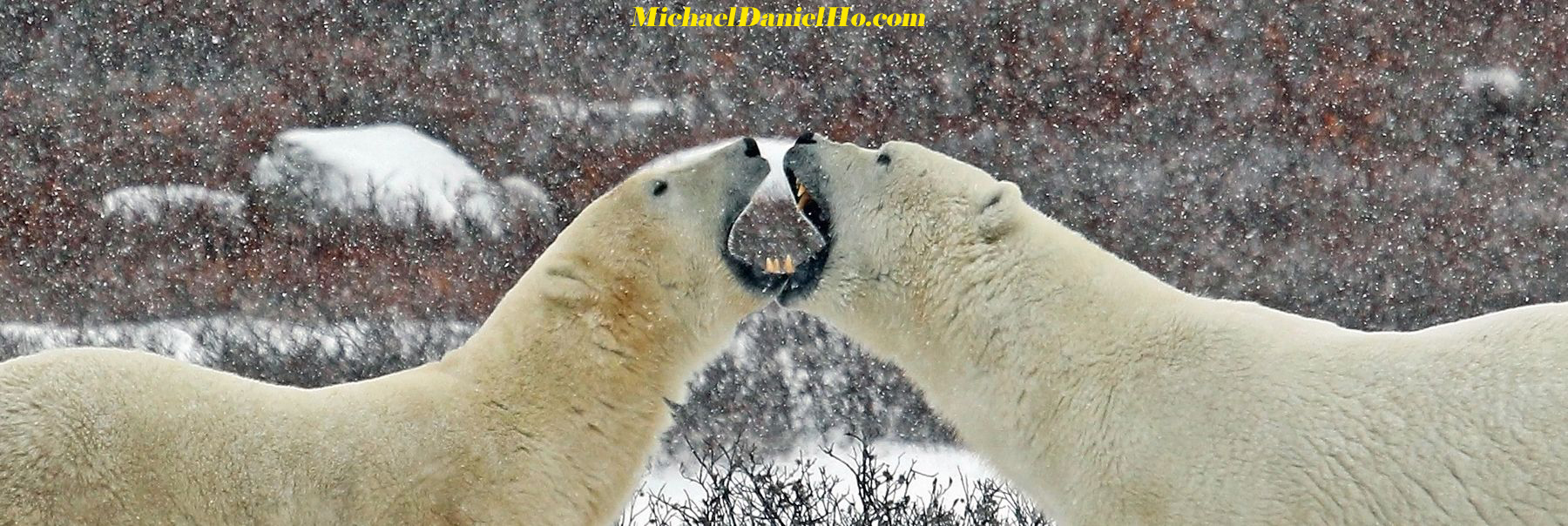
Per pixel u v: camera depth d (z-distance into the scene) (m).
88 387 5.07
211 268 15.95
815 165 5.92
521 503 5.44
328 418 5.30
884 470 9.02
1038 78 18.75
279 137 17.95
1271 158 17.17
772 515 8.48
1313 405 4.87
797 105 18.95
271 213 16.45
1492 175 16.86
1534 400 4.60
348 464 5.21
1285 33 18.66
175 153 18.14
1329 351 4.99
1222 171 16.70
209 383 5.25
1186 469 4.96
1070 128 18.27
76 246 16.61
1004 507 9.07
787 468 11.03
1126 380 5.16
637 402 5.81
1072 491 5.23
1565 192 16.47
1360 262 15.13
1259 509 4.83
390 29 19.50
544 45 19.48
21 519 4.88
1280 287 14.84
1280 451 4.84
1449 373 4.77
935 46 19.12
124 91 18.97
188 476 5.04
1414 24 18.42
